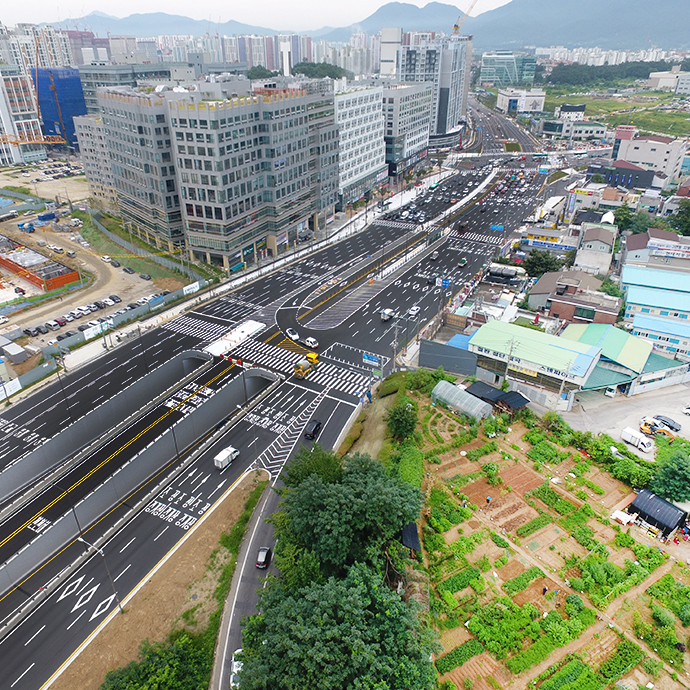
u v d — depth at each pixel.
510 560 60.88
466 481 71.94
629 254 138.25
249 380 107.25
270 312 132.50
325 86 174.62
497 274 140.38
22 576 67.69
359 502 56.94
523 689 48.31
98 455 86.12
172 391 101.69
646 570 59.59
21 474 82.44
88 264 163.50
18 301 138.25
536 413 88.12
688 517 66.62
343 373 107.31
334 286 146.12
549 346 91.81
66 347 116.12
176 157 139.88
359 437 88.44
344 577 57.50
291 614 47.41
